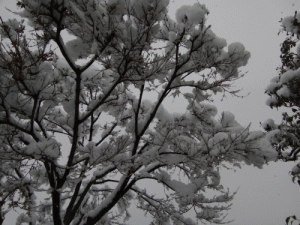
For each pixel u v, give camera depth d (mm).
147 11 3754
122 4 3549
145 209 6465
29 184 4152
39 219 7480
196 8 4496
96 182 6355
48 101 4348
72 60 3969
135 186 6637
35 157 3727
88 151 4613
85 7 3602
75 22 3689
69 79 5168
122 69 4113
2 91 3846
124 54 3668
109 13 3443
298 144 6953
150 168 5953
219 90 5277
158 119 5680
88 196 7734
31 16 3510
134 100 6082
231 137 4734
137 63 3801
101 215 5555
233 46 4859
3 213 3908
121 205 7387
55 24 3766
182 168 5438
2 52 3439
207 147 4645
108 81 5578
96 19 3580
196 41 4754
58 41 3666
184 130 6000
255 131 4715
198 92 5523
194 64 5074
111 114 6785
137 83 4316
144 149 5777
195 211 5461
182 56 5016
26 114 4305
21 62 3195
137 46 3707
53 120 6094
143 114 6250
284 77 6559
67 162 4398
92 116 6527
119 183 5922
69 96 4941
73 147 4512
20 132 4840
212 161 4699
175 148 5180
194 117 5863
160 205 6027
